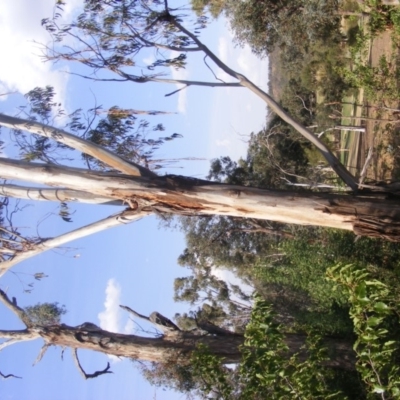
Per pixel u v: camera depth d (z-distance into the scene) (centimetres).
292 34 2250
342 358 1162
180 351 1212
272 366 625
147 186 823
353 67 2250
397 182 812
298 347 1158
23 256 953
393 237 787
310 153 2562
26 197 886
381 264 1262
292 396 623
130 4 1038
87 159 1014
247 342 662
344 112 2528
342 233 1357
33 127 877
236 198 816
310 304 1864
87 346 1243
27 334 1258
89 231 890
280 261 1764
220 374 781
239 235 2573
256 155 2506
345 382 1145
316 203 802
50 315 1354
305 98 2772
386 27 1591
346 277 551
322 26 2244
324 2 2064
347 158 2375
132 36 1045
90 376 1274
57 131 874
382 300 571
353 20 2289
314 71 2619
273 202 811
